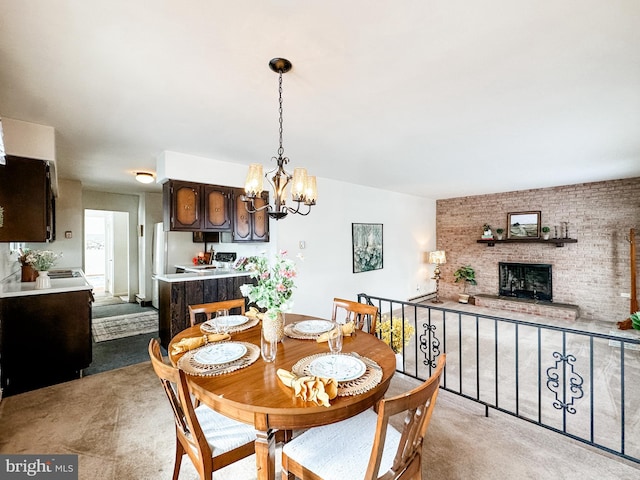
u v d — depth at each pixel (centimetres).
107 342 403
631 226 503
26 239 248
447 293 738
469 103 220
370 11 128
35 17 129
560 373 332
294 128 266
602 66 173
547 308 561
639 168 426
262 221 418
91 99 208
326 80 186
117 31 140
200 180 354
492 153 348
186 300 360
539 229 597
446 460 178
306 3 123
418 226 695
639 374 326
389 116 241
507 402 272
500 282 653
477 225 686
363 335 198
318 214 474
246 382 134
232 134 279
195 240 597
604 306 532
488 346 418
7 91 196
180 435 145
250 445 141
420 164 397
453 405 244
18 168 246
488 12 129
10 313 267
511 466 174
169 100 211
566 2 124
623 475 168
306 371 142
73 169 421
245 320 226
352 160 375
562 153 349
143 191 620
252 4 124
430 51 158
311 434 138
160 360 142
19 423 216
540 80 188
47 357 282
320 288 475
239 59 163
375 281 577
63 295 291
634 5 125
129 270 665
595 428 233
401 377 291
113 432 206
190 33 142
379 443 97
